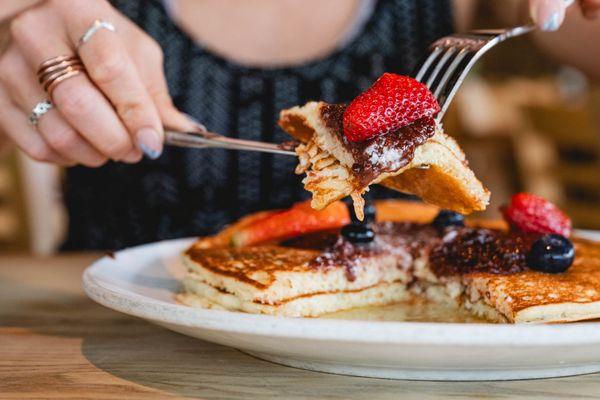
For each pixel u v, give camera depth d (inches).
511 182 54.1
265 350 12.9
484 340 11.8
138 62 16.7
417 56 23.6
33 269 20.4
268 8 23.7
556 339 11.8
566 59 24.4
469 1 26.2
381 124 13.4
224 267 15.8
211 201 23.5
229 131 23.2
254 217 18.2
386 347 12.0
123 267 17.0
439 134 14.1
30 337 15.1
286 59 23.7
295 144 14.5
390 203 19.8
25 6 15.8
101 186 23.7
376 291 16.5
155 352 14.2
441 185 14.3
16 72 15.9
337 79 23.2
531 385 12.8
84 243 24.1
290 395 12.5
